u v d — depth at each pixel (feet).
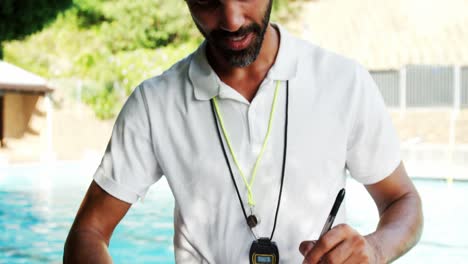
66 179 38.47
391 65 54.39
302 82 4.36
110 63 56.24
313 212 4.35
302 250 3.63
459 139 51.39
